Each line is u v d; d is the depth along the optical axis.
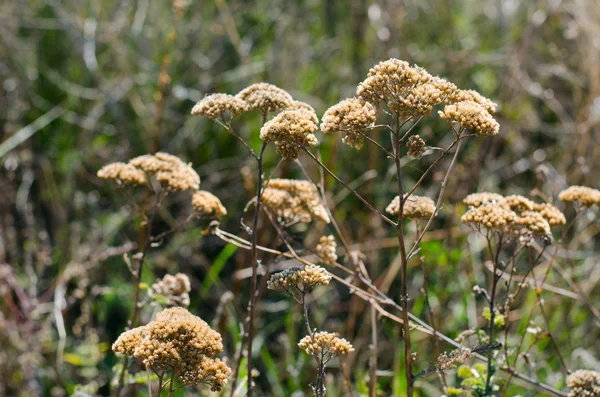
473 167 4.91
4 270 4.19
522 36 6.03
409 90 2.23
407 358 2.40
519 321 4.33
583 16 5.49
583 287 4.61
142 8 6.02
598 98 5.21
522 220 2.65
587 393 2.69
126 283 4.68
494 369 2.72
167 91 5.62
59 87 5.98
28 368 3.90
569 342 4.35
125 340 2.14
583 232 4.74
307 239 4.72
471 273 4.59
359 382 3.71
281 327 4.62
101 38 6.14
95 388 3.70
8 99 5.64
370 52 5.98
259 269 2.76
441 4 6.57
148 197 4.88
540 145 5.99
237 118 5.62
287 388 4.17
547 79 6.24
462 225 4.79
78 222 4.91
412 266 4.77
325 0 6.42
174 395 3.13
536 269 4.83
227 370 2.09
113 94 5.68
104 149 5.49
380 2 5.76
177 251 4.88
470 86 6.04
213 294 4.88
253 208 4.57
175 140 5.53
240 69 5.80
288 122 2.26
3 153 5.00
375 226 4.85
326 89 6.02
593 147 5.28
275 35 6.13
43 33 6.27
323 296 4.66
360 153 5.40
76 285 4.64
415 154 2.25
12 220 4.88
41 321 4.45
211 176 5.34
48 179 5.24
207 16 6.27
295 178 5.15
